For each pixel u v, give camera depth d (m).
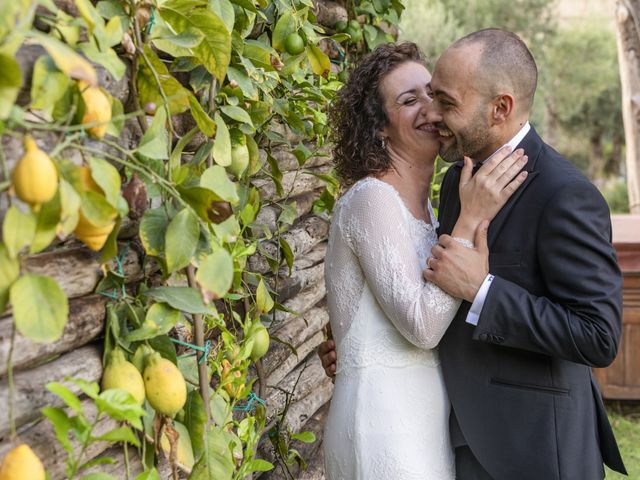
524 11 14.75
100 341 1.54
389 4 3.48
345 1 3.30
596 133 17.19
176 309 1.55
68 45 1.27
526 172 1.90
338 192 2.99
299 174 2.89
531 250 1.87
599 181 17.38
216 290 1.45
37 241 1.18
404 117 2.06
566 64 16.81
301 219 2.96
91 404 1.48
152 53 1.54
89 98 1.27
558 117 17.02
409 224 2.04
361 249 1.98
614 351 1.79
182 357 1.76
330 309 2.13
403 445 1.98
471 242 1.89
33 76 1.19
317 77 2.84
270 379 2.59
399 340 2.02
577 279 1.78
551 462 1.88
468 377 1.98
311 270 2.96
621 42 9.37
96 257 1.50
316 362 3.08
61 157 1.34
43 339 1.17
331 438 2.09
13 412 1.27
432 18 12.88
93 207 1.25
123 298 1.53
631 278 4.92
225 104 1.93
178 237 1.46
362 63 2.16
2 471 1.13
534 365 1.91
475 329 1.86
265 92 2.12
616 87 16.66
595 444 1.96
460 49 1.90
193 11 1.56
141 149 1.40
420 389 2.02
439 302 1.88
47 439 1.35
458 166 2.30
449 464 2.08
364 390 2.02
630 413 5.29
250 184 2.41
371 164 2.08
